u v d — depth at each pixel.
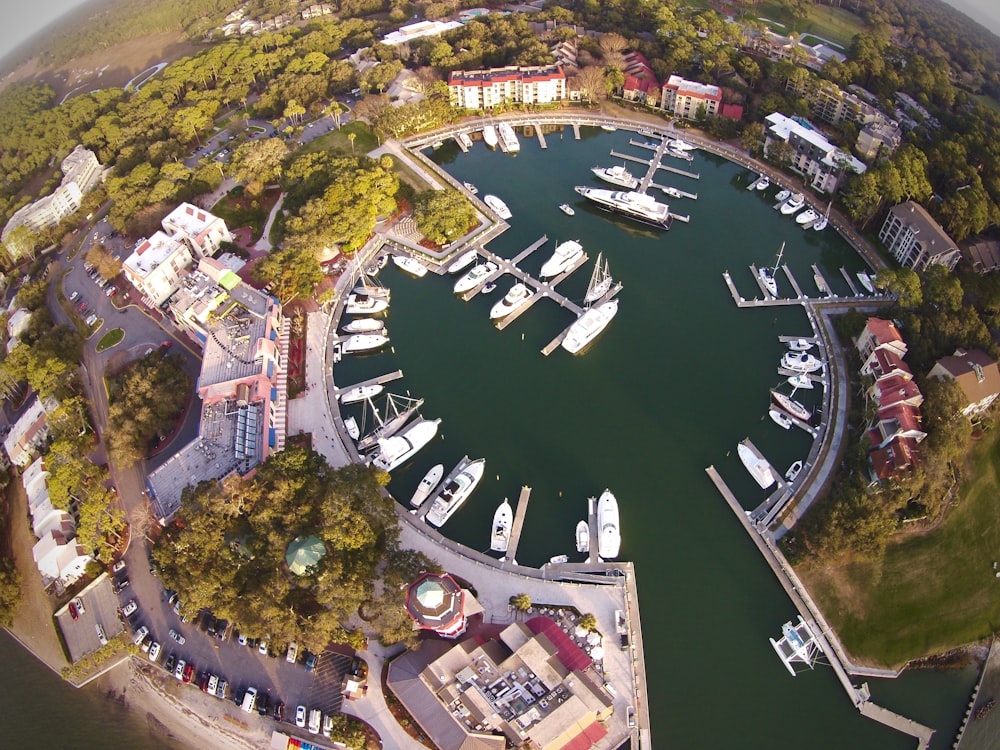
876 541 152.50
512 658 138.25
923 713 141.25
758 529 166.62
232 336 199.62
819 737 138.62
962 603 154.00
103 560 164.75
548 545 166.38
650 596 157.75
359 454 184.25
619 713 140.50
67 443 177.00
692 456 183.25
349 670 145.38
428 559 155.62
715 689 144.50
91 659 149.38
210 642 152.88
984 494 169.88
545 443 187.12
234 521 158.88
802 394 195.62
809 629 150.75
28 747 142.75
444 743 130.00
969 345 187.38
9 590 159.25
